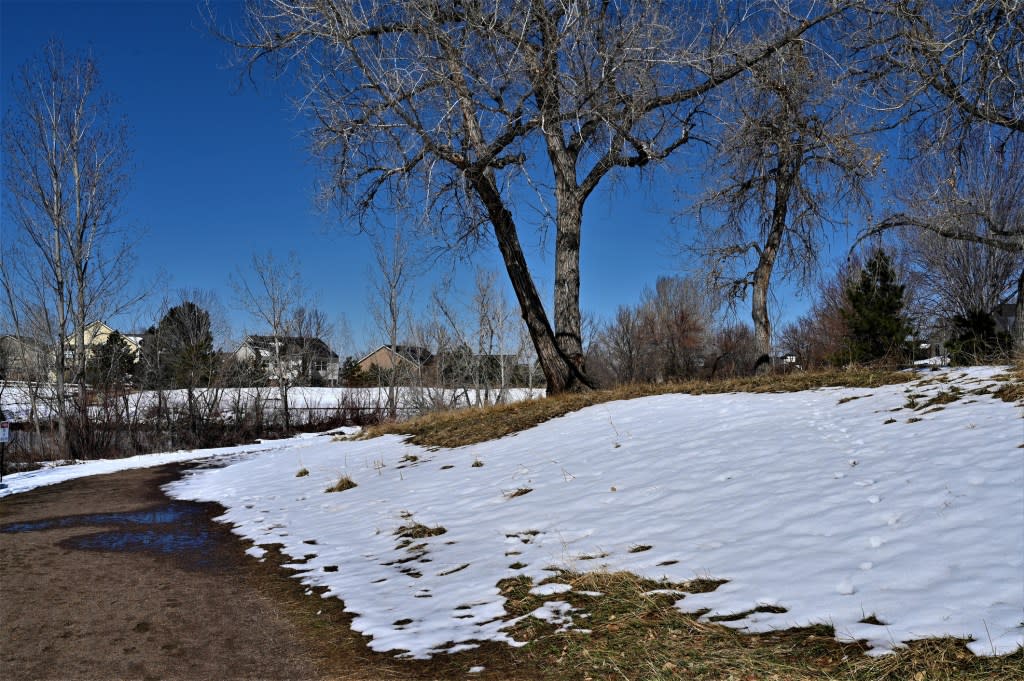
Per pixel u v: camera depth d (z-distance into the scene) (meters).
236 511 10.78
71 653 4.73
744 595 4.41
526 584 5.33
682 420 10.52
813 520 5.50
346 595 5.85
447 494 9.34
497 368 37.44
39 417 30.23
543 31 13.59
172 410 30.28
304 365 56.44
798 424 8.80
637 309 48.00
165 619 5.47
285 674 4.27
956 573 4.09
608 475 8.35
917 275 29.91
